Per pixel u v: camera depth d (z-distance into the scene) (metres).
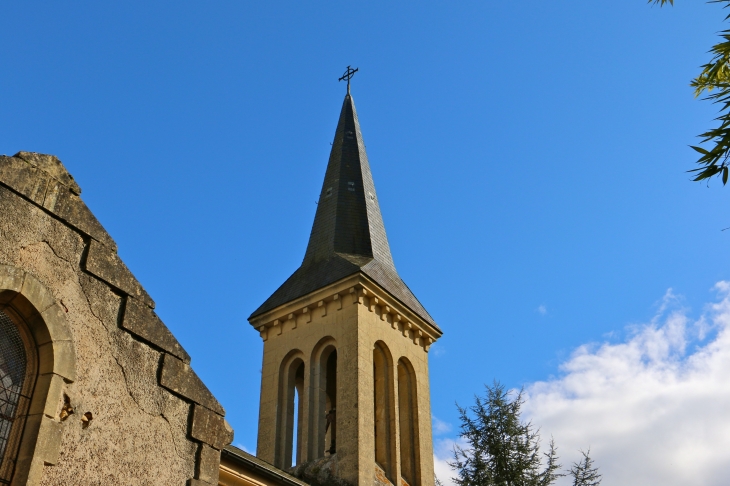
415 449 26.64
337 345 26.22
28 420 9.74
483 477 30.09
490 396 32.66
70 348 10.30
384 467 25.23
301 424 26.09
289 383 27.23
